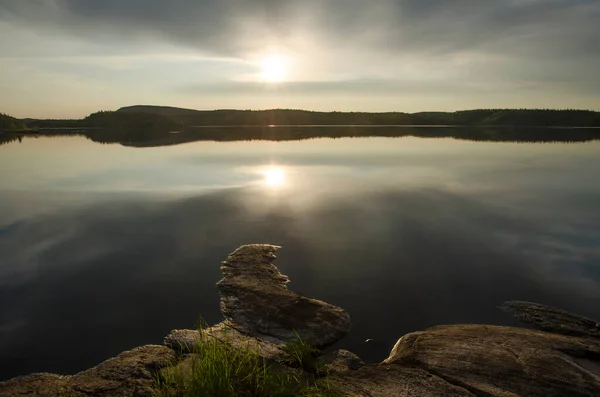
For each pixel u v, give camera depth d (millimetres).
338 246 11320
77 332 7129
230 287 8727
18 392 5152
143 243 11633
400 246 11359
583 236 12258
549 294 8578
